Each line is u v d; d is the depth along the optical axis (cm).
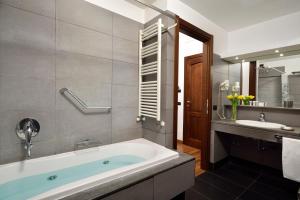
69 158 159
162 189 138
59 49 158
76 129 172
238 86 269
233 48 279
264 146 242
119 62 203
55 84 157
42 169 144
